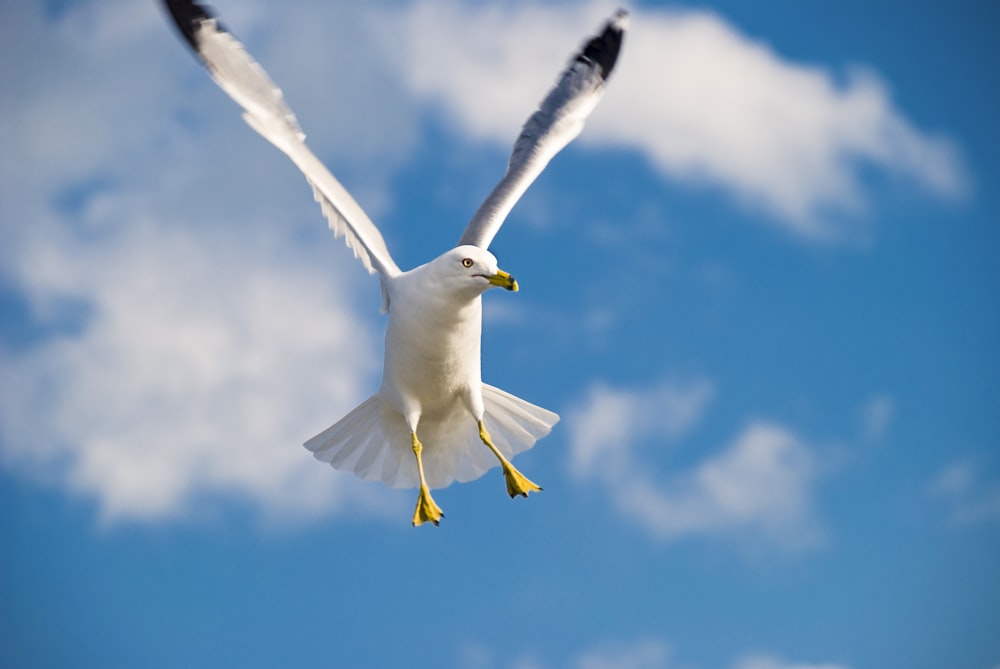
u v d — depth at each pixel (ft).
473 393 39.19
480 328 38.42
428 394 39.22
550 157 46.29
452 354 37.93
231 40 41.55
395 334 38.09
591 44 49.14
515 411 42.34
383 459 41.91
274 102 40.93
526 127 47.06
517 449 42.39
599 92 48.70
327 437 41.68
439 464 42.14
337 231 40.22
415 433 39.32
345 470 41.83
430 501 38.86
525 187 44.75
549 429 42.39
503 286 36.14
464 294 36.52
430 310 36.91
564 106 47.62
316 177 40.11
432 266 37.06
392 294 38.29
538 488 40.16
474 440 42.06
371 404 41.32
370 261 39.65
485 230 42.80
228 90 40.98
